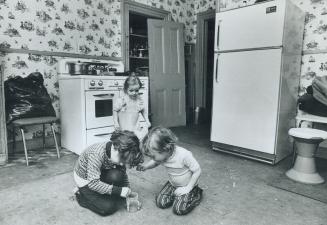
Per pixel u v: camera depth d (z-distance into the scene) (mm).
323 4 2941
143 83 3445
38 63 3164
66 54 3400
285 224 1594
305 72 3102
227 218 1651
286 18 2516
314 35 3018
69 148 3115
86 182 1648
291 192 2059
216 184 2201
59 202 1826
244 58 2770
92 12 3629
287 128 2889
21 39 3010
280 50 2523
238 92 2852
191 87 5227
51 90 3301
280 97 2584
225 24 2883
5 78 2924
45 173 2383
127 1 4008
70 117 3021
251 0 3500
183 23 4727
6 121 2615
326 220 1646
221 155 3025
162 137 1524
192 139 3781
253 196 1979
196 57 5102
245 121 2826
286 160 2863
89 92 2840
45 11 3172
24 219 1604
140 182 2209
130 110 2537
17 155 2920
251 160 2854
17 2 2945
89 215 1661
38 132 3229
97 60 3699
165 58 4520
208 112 5348
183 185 1748
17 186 2088
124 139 1504
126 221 1601
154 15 4445
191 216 1672
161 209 1754
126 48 4066
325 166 2734
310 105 2711
